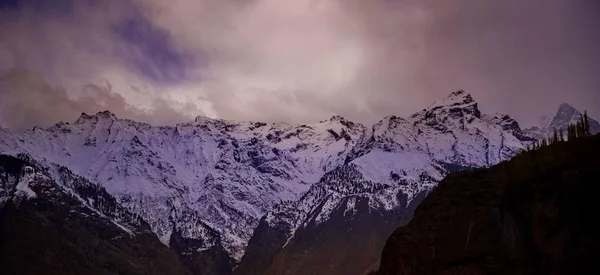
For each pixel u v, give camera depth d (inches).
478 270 3659.0
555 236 3457.2
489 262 3641.7
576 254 3383.4
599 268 3314.5
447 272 3836.1
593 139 3649.1
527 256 3521.2
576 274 3351.4
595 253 3341.5
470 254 3750.0
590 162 3538.4
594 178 3464.6
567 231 3437.5
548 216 3503.9
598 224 3393.2
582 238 3395.7
